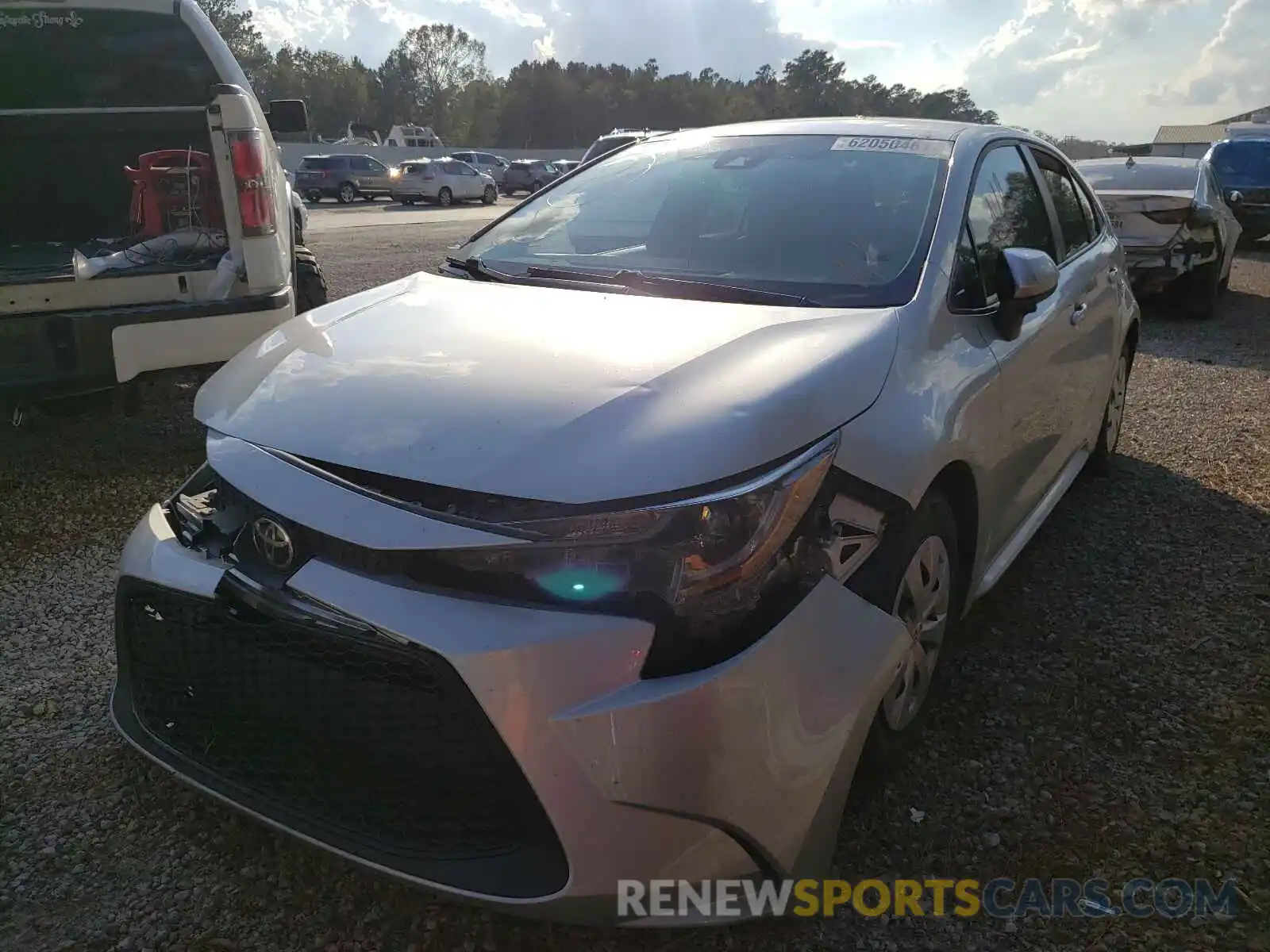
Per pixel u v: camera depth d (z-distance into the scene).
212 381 2.55
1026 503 3.39
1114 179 9.80
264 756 2.09
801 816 1.92
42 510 4.34
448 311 2.67
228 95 4.57
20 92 5.29
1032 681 3.08
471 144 91.25
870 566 2.16
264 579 2.01
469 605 1.82
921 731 2.69
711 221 3.14
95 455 5.01
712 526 1.83
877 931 2.13
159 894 2.23
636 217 3.28
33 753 2.70
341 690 1.94
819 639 1.95
